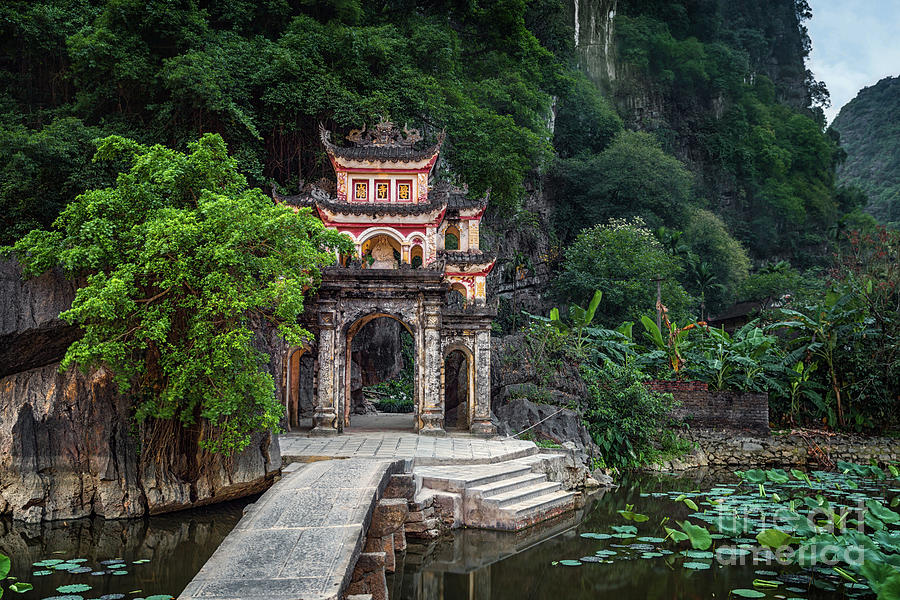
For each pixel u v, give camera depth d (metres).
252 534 7.49
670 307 40.81
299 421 20.20
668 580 9.93
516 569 10.39
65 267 12.30
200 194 14.09
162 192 13.85
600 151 64.31
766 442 25.19
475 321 18.84
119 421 13.01
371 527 9.37
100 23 25.77
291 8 29.91
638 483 19.28
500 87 36.84
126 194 13.12
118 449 12.94
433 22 35.28
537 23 51.41
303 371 23.59
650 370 29.38
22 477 12.30
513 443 16.89
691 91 81.50
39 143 21.70
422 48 31.70
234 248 12.27
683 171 59.47
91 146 23.41
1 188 21.97
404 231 19.17
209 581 6.08
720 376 27.39
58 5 27.75
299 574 6.25
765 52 99.25
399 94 28.66
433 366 18.22
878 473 19.58
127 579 9.30
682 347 28.77
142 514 12.85
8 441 12.32
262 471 13.90
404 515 9.51
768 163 81.12
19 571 9.55
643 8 83.81
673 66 80.62
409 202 19.58
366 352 30.52
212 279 11.88
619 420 21.67
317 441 16.44
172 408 12.48
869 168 127.06
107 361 11.66
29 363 12.81
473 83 36.62
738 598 9.14
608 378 22.77
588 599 9.12
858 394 27.73
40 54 27.69
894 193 109.81
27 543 11.07
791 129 87.88
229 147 26.16
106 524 12.30
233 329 12.50
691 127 80.19
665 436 24.28
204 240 12.39
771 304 50.34
